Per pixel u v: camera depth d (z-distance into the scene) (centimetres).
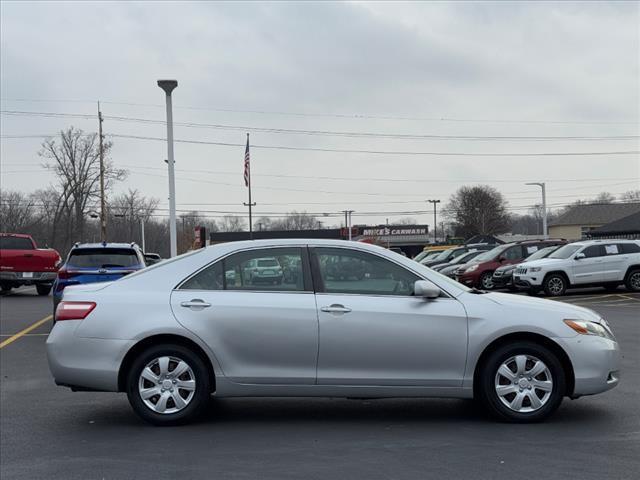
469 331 569
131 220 8825
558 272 1959
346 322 567
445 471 464
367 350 567
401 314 570
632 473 457
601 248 1986
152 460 496
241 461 491
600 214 7375
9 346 1120
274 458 497
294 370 570
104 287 593
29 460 500
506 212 9919
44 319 1559
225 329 568
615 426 571
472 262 2438
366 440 541
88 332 571
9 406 677
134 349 576
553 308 588
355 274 588
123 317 573
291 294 578
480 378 580
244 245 600
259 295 578
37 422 612
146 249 9331
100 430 581
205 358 579
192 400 576
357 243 602
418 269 594
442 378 570
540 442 527
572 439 535
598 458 488
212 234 7194
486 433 555
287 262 591
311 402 680
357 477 454
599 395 686
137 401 575
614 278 1978
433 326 568
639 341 1073
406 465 478
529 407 576
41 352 1050
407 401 680
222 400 689
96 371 567
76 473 470
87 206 7094
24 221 7750
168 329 567
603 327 592
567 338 573
